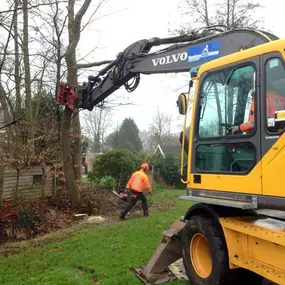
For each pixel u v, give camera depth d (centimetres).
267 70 424
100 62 1299
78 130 1518
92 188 1550
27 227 1114
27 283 619
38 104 1302
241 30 588
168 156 2544
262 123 423
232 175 462
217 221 496
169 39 809
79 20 1261
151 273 583
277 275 398
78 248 824
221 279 477
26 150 1164
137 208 1398
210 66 515
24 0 823
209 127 511
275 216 470
